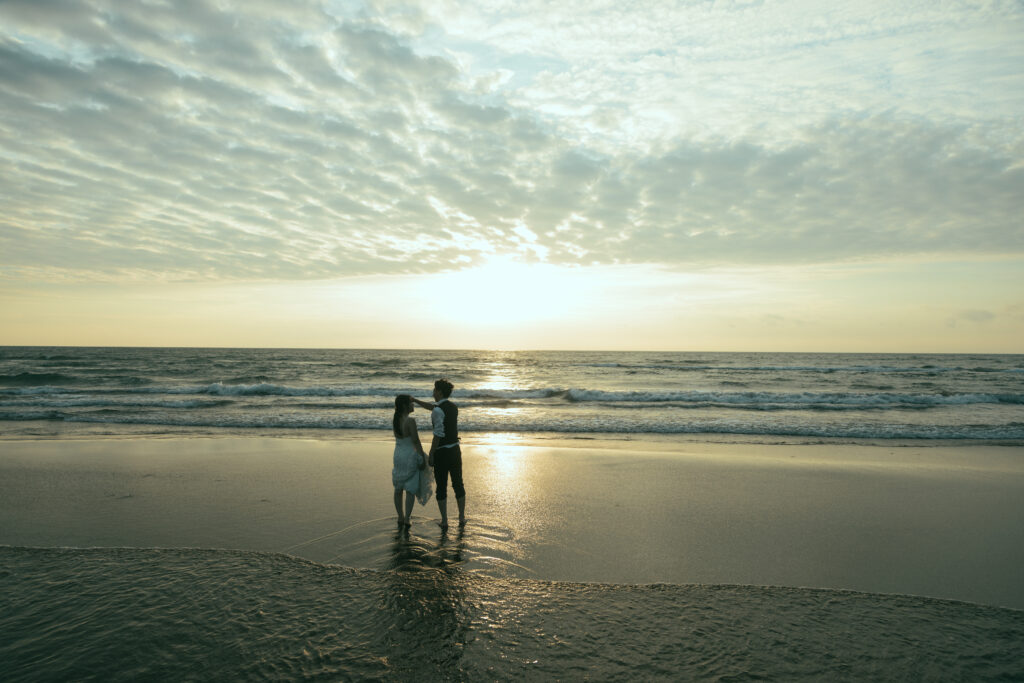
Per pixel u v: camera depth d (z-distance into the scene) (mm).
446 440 5949
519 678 2996
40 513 6297
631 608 3914
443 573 4570
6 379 29469
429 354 101875
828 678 3027
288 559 4828
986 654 3299
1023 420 15586
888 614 3850
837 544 5457
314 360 59094
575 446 11148
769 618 3770
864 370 44688
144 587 4199
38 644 3354
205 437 11961
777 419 15500
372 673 3045
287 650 3291
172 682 2961
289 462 9219
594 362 61219
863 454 10352
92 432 12742
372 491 7371
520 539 5551
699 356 97250
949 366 56844
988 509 6668
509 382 33500
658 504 6883
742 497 7211
